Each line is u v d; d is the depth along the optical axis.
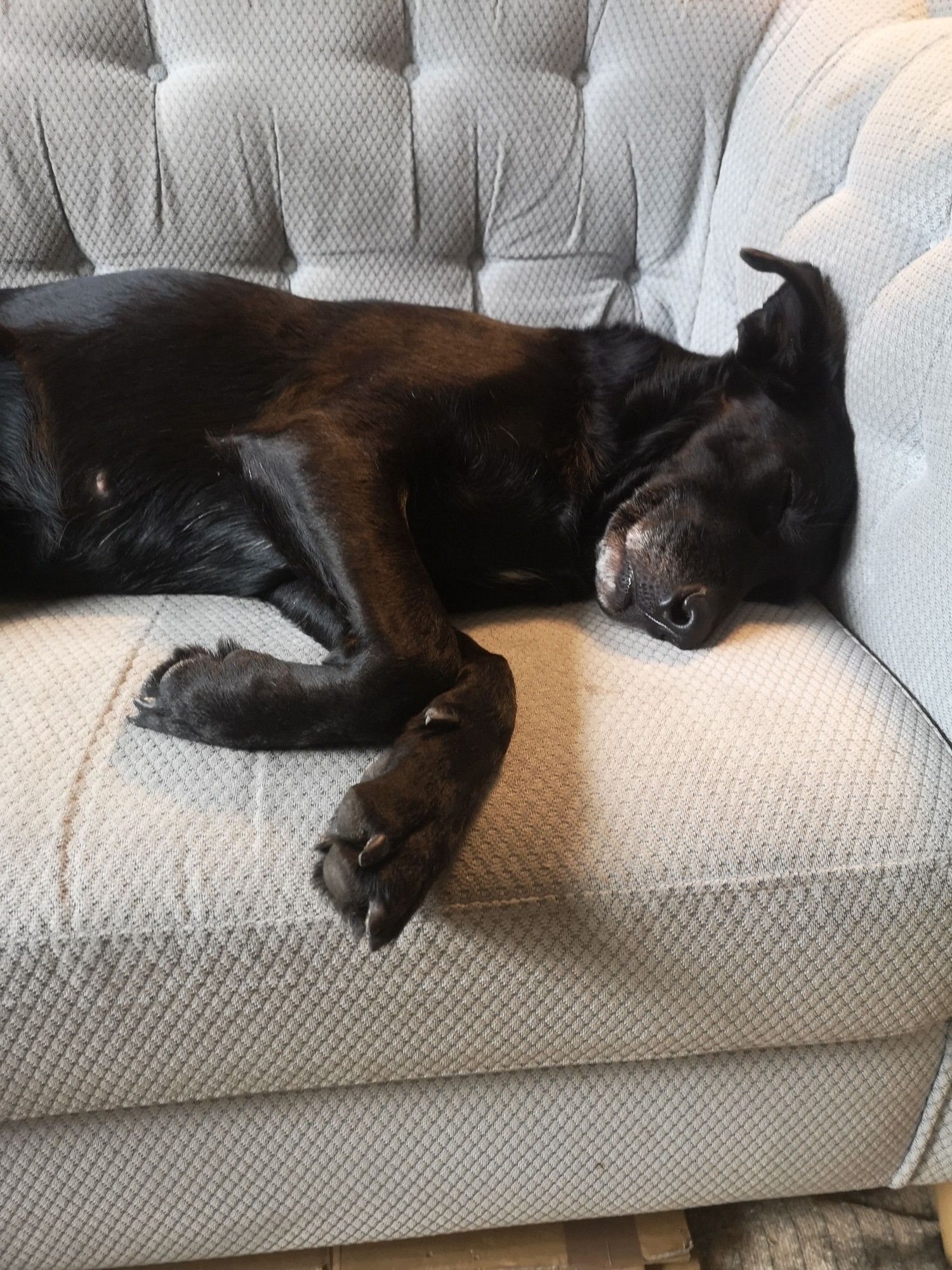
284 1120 1.06
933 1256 1.26
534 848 0.98
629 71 1.76
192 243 1.74
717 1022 1.03
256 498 1.20
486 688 1.06
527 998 0.99
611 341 1.52
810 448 1.38
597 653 1.28
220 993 0.94
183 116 1.68
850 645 1.29
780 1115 1.13
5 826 0.95
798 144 1.54
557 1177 1.13
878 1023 1.06
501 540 1.38
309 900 0.93
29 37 1.64
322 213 1.75
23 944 0.90
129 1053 0.95
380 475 1.19
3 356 1.33
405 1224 1.14
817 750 1.07
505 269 1.86
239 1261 1.20
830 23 1.59
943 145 1.19
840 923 1.00
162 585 1.41
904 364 1.21
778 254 1.56
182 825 0.97
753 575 1.39
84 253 1.75
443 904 0.95
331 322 1.41
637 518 1.37
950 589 1.11
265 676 1.05
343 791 1.01
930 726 1.12
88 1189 1.05
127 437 1.33
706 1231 1.29
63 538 1.34
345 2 1.68
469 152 1.76
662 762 1.06
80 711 1.10
